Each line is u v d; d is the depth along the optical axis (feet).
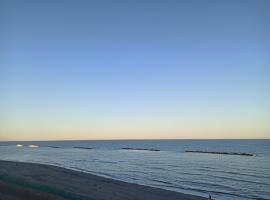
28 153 356.18
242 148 418.72
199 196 89.20
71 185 94.32
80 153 350.64
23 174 112.06
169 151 381.81
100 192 85.20
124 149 457.68
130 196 82.23
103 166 189.37
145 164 203.10
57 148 521.65
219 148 430.61
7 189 66.28
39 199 58.85
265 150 363.15
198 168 177.06
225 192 102.06
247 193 100.32
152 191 92.99
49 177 109.29
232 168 176.24
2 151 413.80
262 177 138.82
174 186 113.80
